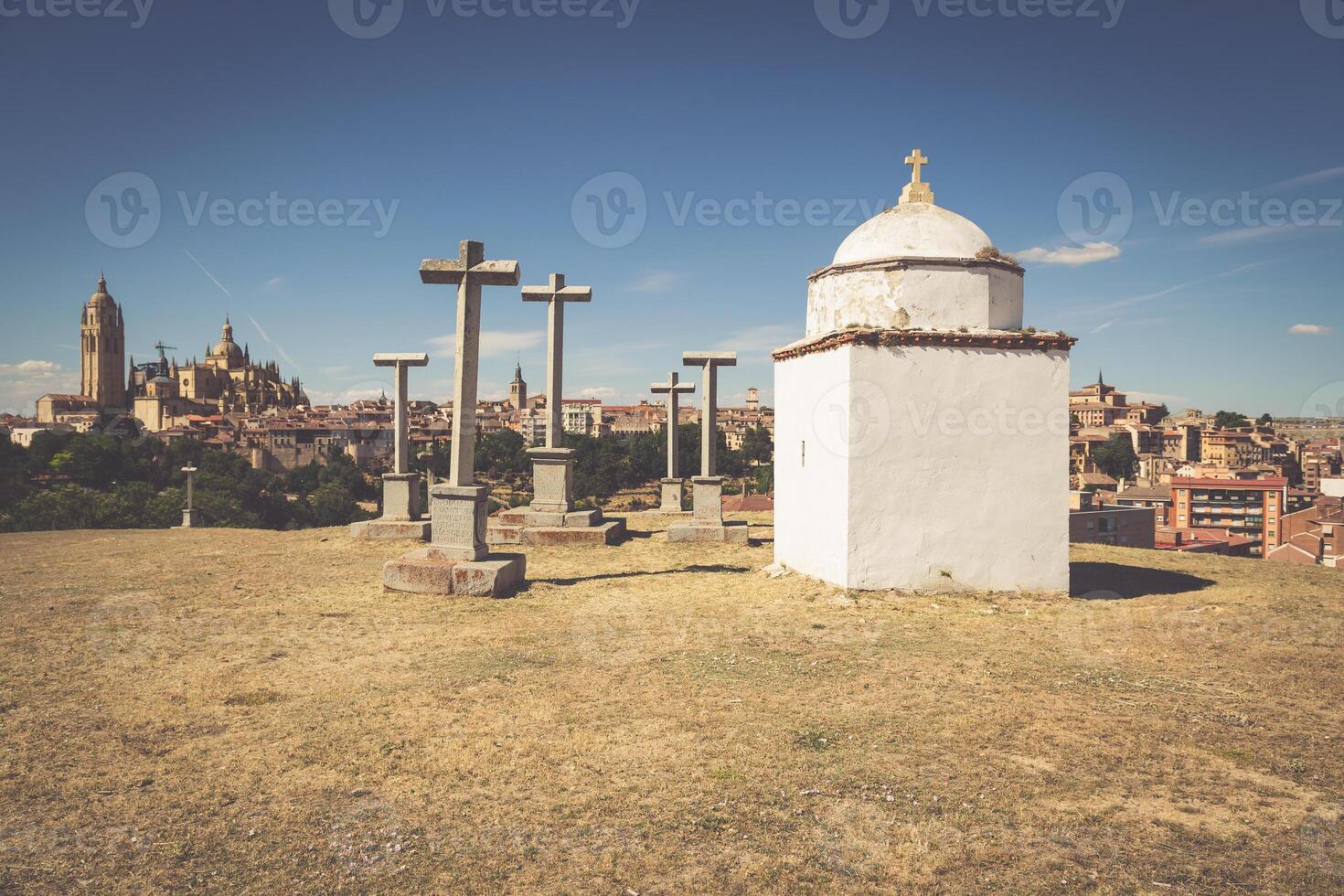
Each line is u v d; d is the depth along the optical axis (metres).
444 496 12.80
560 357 19.67
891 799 5.38
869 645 9.41
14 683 7.95
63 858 4.72
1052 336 12.06
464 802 5.39
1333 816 5.16
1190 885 4.38
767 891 4.34
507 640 9.60
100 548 18.47
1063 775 5.76
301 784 5.68
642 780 5.69
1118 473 115.62
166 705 7.30
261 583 13.50
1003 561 12.12
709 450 19.58
